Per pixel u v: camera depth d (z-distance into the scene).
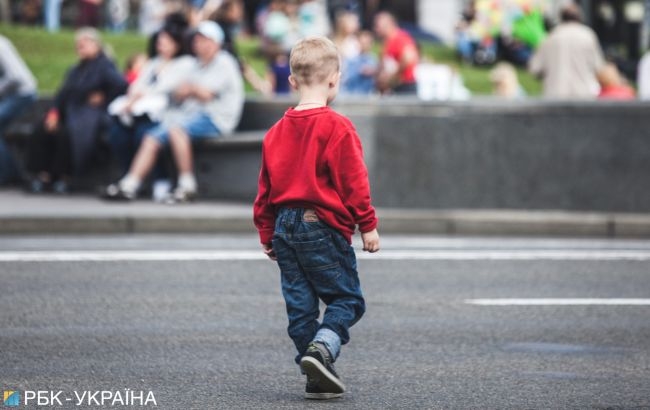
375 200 42.69
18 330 24.42
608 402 19.69
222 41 49.41
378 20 51.91
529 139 42.66
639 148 42.56
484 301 28.16
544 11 85.94
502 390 20.34
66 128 45.16
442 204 42.72
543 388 20.52
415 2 107.88
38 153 45.34
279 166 18.83
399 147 42.59
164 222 39.94
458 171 42.69
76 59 67.88
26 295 28.06
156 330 24.59
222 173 44.34
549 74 48.84
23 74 47.19
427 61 61.88
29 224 39.47
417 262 33.97
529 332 24.92
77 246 36.31
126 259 33.56
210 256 34.31
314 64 18.83
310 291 19.06
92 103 45.44
